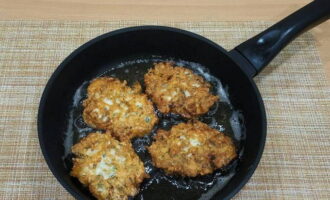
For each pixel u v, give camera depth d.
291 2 0.48
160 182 0.34
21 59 0.42
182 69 0.40
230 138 0.36
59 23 0.44
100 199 0.33
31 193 0.34
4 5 0.45
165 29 0.37
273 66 0.43
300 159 0.37
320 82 0.42
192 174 0.34
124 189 0.33
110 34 0.37
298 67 0.43
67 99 0.38
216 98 0.38
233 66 0.37
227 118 0.38
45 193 0.34
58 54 0.42
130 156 0.35
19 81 0.40
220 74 0.40
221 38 0.44
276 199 0.35
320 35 0.45
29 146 0.37
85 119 0.37
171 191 0.34
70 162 0.35
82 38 0.44
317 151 0.38
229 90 0.39
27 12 0.45
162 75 0.39
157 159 0.35
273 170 0.36
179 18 0.46
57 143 0.35
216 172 0.35
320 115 0.40
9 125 0.38
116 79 0.39
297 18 0.36
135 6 0.46
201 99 0.38
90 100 0.37
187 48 0.39
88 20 0.45
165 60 0.41
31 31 0.44
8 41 0.43
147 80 0.39
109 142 0.35
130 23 0.45
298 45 0.45
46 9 0.45
